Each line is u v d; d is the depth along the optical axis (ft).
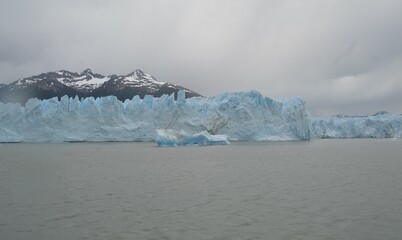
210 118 346.54
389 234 59.16
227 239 57.36
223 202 82.12
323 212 72.64
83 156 220.84
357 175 127.95
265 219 67.87
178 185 105.81
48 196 89.15
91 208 76.54
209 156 216.33
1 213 72.38
